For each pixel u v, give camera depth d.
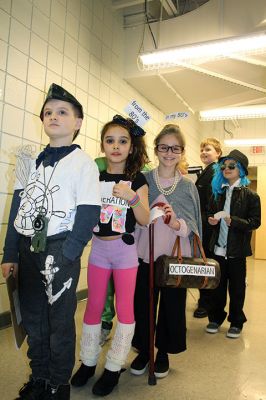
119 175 1.47
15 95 2.13
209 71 3.21
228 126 6.71
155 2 3.46
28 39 2.24
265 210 6.48
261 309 2.77
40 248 1.08
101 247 1.41
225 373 1.56
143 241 1.56
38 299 1.15
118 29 3.48
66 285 1.10
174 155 1.57
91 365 1.40
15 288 1.18
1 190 2.04
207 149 2.87
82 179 1.15
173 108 4.62
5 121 2.06
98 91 3.11
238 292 2.12
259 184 6.56
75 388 1.36
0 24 2.01
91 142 3.00
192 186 1.62
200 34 3.11
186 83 3.77
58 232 1.10
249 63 3.10
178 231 1.49
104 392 1.30
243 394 1.37
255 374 1.56
